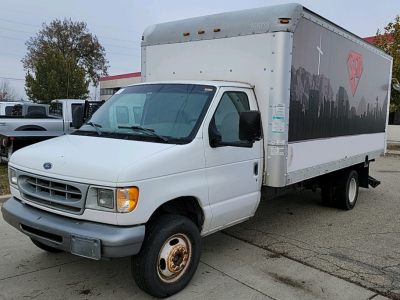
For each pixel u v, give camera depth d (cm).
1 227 584
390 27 1911
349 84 680
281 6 478
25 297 379
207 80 516
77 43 4831
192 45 554
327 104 601
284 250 529
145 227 364
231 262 482
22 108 1334
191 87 452
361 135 759
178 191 370
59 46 4694
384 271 464
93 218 336
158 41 595
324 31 571
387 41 1961
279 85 474
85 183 336
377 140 858
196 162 390
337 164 654
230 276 440
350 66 678
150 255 355
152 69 609
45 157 374
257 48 490
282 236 590
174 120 417
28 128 1109
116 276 431
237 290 406
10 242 526
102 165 337
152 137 396
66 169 349
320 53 564
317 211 748
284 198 855
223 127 436
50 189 360
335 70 621
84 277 427
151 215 353
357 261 495
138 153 358
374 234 610
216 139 410
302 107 524
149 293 370
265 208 765
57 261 468
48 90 3184
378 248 545
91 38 4872
